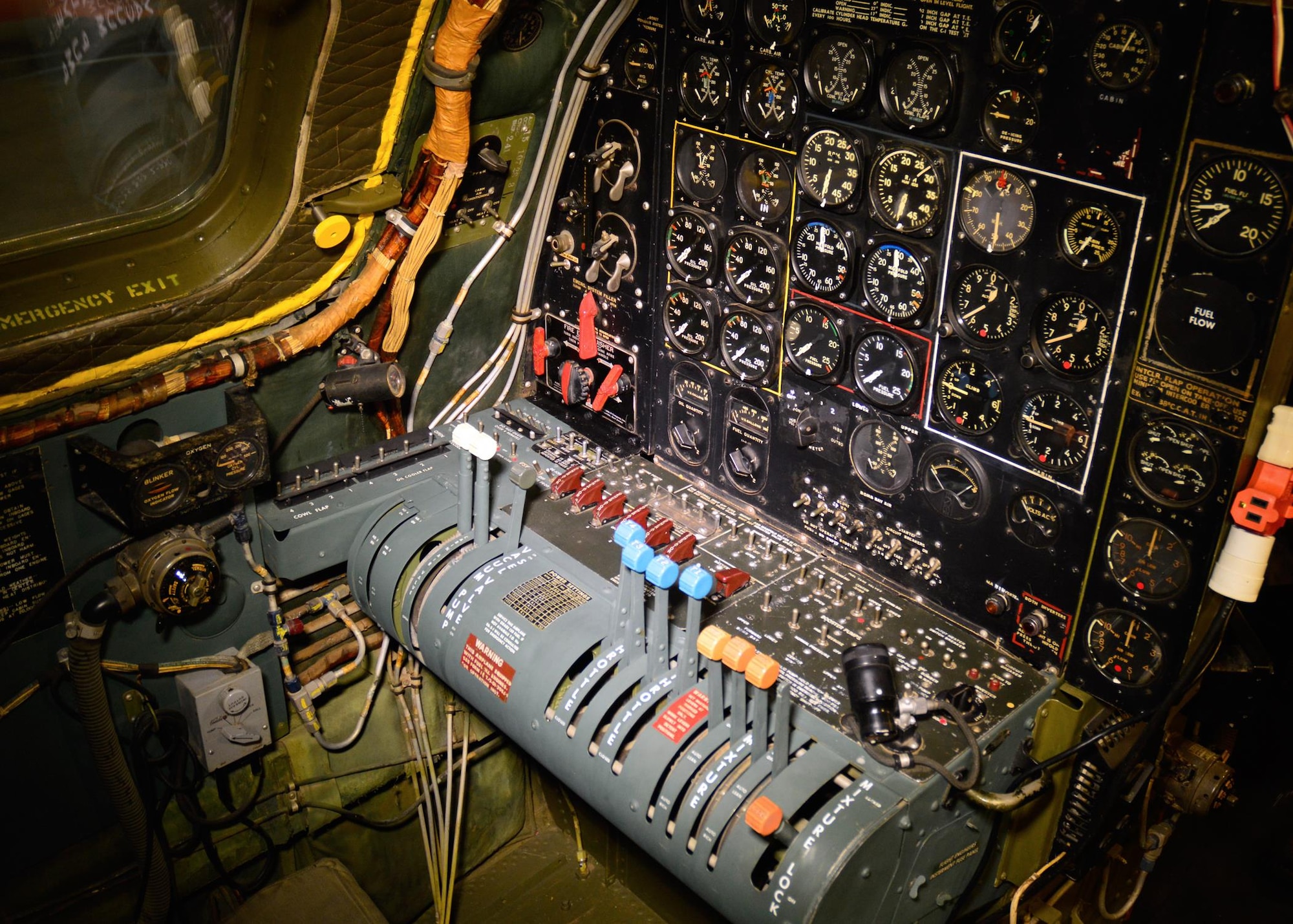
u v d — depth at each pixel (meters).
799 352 1.10
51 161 0.89
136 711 1.10
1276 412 0.78
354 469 1.23
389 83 0.99
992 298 0.91
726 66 1.05
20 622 0.99
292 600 1.23
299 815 1.25
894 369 1.02
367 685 1.29
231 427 1.02
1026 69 0.83
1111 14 0.77
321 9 0.90
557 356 1.38
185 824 1.17
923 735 0.89
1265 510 0.79
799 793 0.83
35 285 0.95
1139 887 1.09
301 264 1.08
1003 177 0.87
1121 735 0.95
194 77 0.93
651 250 1.21
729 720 0.90
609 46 1.16
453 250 1.22
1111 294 0.84
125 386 1.01
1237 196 0.75
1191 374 0.81
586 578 1.08
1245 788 1.49
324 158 1.01
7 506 0.96
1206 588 0.86
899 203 0.95
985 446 0.97
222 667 1.12
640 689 0.96
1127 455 0.87
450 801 1.30
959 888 0.95
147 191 0.97
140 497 0.97
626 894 1.46
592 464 1.30
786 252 1.07
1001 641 1.01
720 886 0.84
